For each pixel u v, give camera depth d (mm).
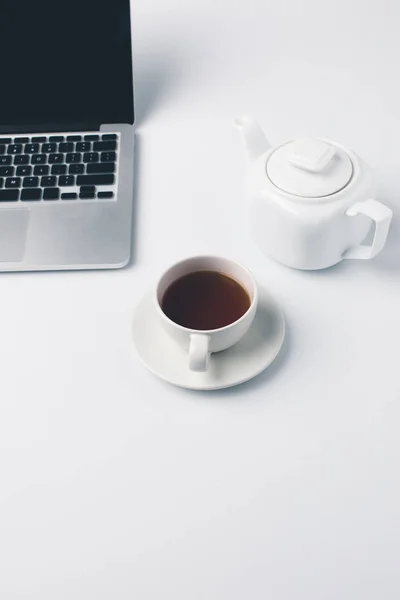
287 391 601
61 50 791
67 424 586
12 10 770
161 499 539
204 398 598
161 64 932
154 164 807
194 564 505
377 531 518
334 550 510
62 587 498
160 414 589
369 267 691
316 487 542
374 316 651
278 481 545
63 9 772
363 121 834
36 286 688
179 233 733
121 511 534
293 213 624
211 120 853
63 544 519
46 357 632
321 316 653
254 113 855
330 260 667
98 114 827
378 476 546
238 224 739
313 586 494
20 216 737
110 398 601
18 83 807
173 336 577
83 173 775
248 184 665
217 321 587
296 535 517
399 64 908
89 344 640
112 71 803
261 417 584
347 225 635
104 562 509
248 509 531
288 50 938
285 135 820
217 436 574
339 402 592
